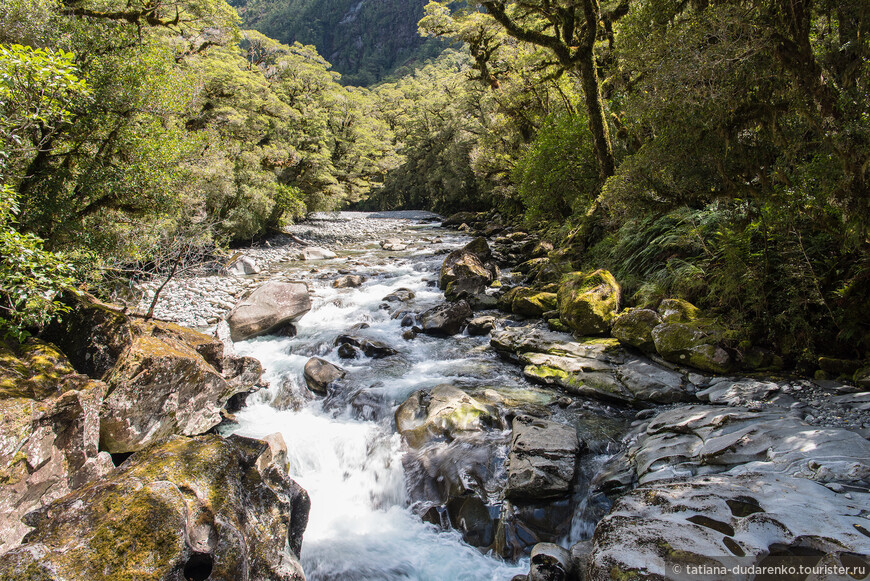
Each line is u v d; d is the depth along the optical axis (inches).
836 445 175.3
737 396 244.5
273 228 1072.8
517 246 757.3
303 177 1254.9
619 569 127.0
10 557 117.1
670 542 130.3
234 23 761.6
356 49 6181.1
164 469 146.0
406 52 5797.2
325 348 408.5
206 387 271.3
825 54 214.5
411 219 1637.6
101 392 220.1
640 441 232.1
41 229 333.1
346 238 1126.4
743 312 291.0
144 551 123.3
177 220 471.5
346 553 211.3
